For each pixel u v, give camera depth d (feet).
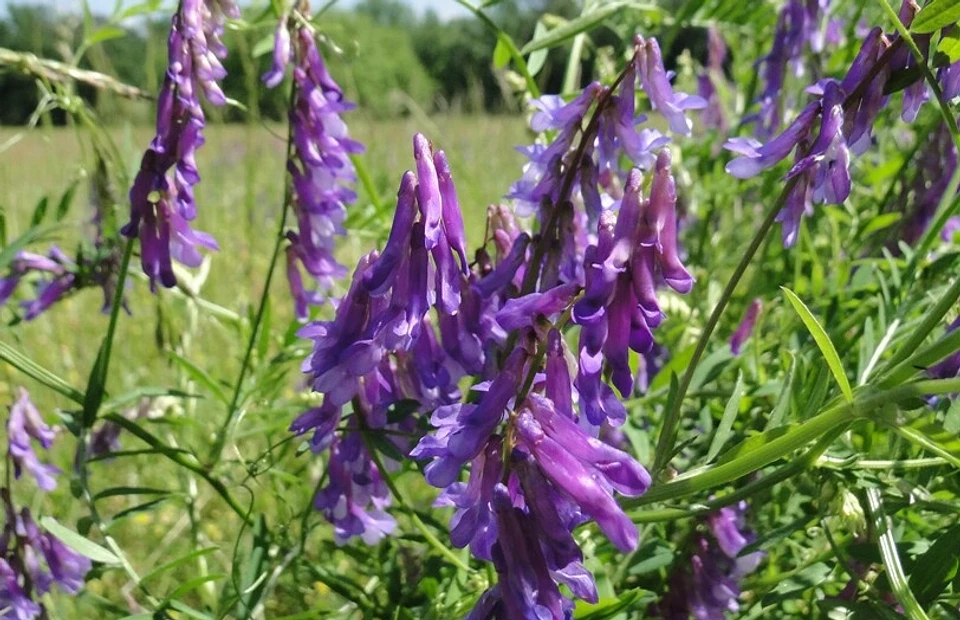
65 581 0.55
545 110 0.45
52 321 1.21
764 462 0.39
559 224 0.44
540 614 0.32
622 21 0.82
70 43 0.85
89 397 0.53
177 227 0.52
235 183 1.81
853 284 0.64
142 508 0.56
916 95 0.39
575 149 0.45
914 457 0.50
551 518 0.32
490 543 0.34
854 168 0.81
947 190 0.56
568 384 0.34
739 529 0.53
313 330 0.39
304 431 0.45
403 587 0.56
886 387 0.37
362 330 0.38
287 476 0.59
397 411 0.45
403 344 0.36
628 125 0.43
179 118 0.51
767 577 0.54
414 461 0.51
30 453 0.59
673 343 0.74
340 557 0.75
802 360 0.53
